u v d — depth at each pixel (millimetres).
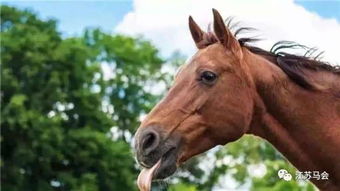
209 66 6297
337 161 6176
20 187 35812
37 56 36875
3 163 34656
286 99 6281
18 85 36406
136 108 44781
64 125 37938
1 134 35594
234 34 6594
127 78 44906
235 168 41938
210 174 43250
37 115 35531
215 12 6414
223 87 6273
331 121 6219
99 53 44688
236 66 6328
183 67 6473
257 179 30000
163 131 6184
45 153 35656
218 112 6254
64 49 37906
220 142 6332
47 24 40312
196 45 6621
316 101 6258
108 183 37312
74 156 36688
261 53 6512
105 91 43938
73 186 35750
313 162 6262
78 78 38719
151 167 6156
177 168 6211
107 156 37406
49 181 36625
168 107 6285
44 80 37469
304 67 6344
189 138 6230
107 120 39031
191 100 6273
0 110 35188
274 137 6344
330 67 6375
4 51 36969
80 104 38312
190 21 6645
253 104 6332
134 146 6242
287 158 6371
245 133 6469
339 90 6281
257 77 6332
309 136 6230
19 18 40094
